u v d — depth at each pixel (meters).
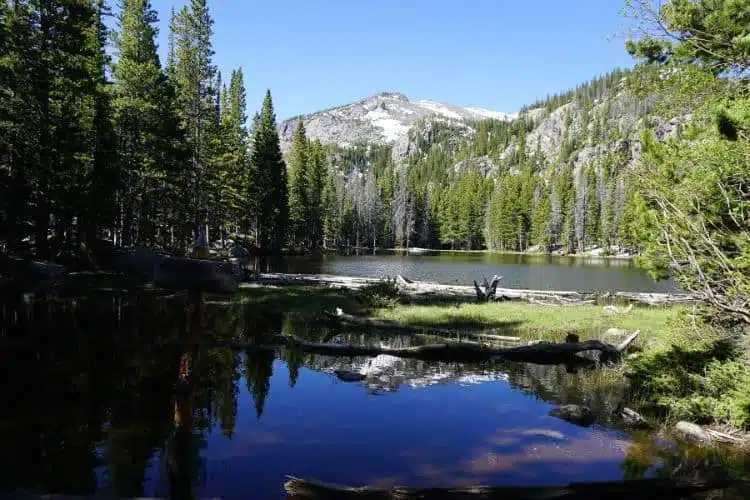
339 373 11.12
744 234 7.73
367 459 6.83
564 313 19.92
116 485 5.85
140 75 35.25
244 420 8.23
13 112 25.06
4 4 24.53
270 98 60.31
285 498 5.65
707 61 10.01
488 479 6.28
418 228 123.06
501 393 10.06
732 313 7.91
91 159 30.33
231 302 21.55
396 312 19.77
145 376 10.22
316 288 26.56
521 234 111.31
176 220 41.75
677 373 9.06
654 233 9.44
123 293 21.92
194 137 46.12
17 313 16.36
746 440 7.50
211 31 46.19
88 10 27.31
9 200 22.64
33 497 5.04
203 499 5.54
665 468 6.61
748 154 7.73
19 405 8.43
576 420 8.47
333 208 93.62
